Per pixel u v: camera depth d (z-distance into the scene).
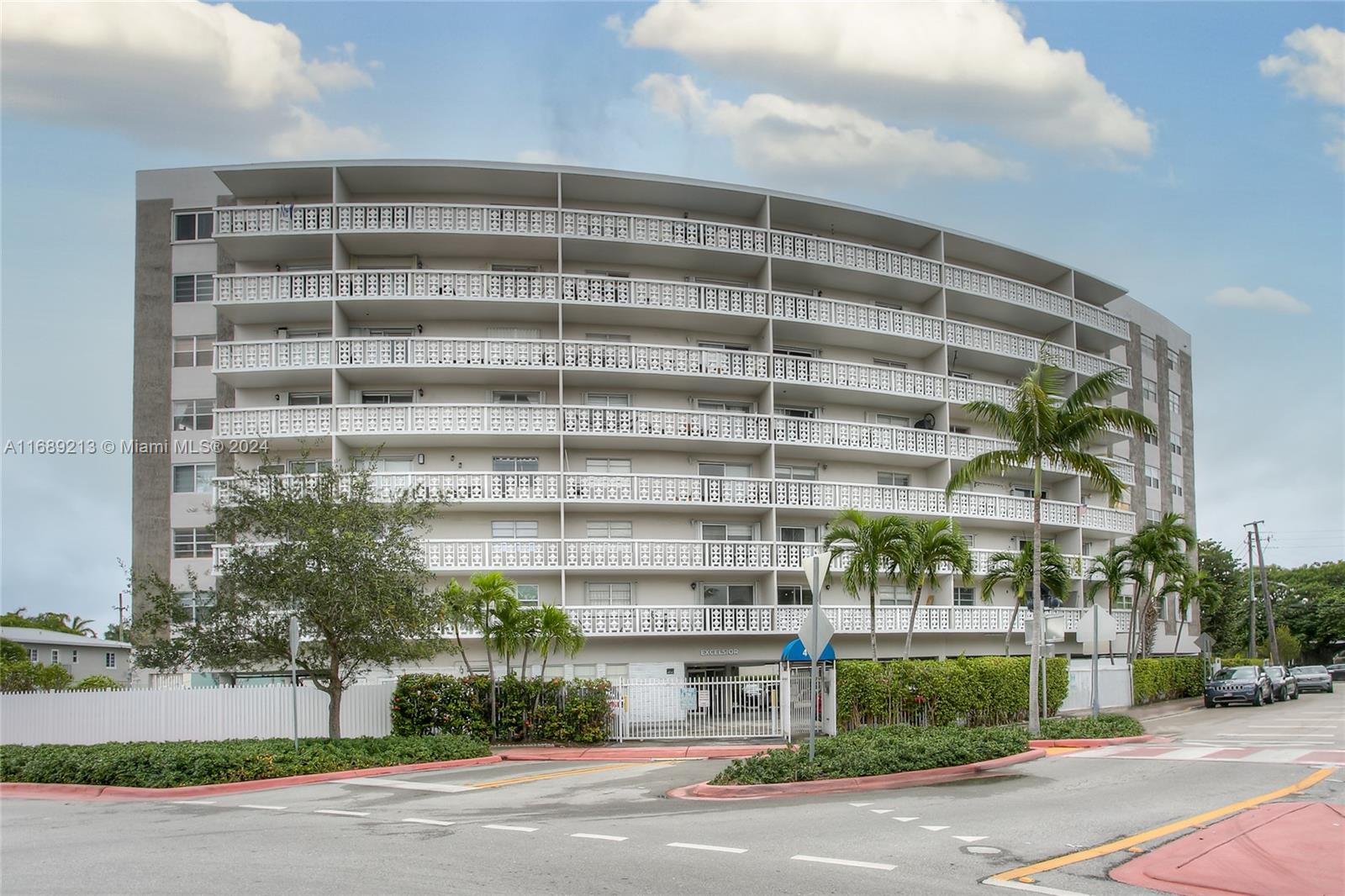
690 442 36.97
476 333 37.00
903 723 27.20
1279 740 26.00
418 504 27.67
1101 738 25.67
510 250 36.94
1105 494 50.84
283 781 20.78
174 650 25.34
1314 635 89.06
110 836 13.90
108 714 27.92
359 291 34.88
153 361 38.44
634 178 37.00
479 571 34.22
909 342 41.47
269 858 11.80
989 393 42.84
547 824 14.52
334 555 24.39
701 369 37.03
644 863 11.34
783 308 38.38
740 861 11.48
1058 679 34.72
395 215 35.28
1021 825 13.80
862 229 42.09
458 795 18.38
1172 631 61.00
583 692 28.62
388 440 35.28
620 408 35.94
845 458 40.72
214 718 28.36
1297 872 10.70
